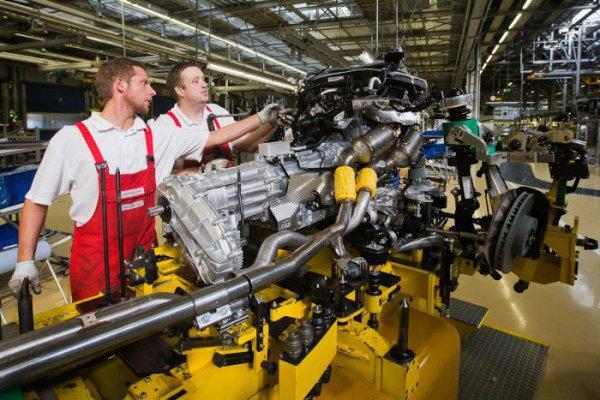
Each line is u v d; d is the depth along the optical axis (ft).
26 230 5.81
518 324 10.07
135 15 25.48
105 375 4.56
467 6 23.67
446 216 9.12
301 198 5.65
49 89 44.57
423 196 7.86
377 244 5.95
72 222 20.04
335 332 4.95
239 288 3.77
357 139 5.90
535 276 9.09
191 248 4.40
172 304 3.41
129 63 6.28
